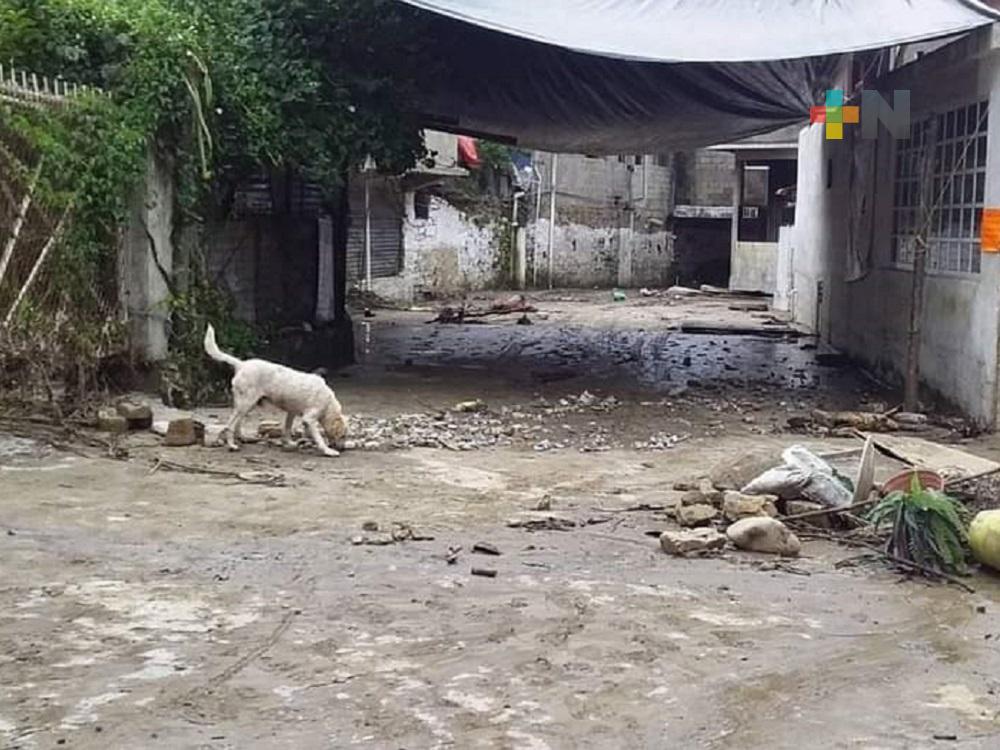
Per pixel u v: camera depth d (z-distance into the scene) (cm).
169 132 1127
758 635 542
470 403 1202
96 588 582
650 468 936
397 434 1043
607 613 565
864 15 1170
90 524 705
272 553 654
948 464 912
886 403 1322
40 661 484
